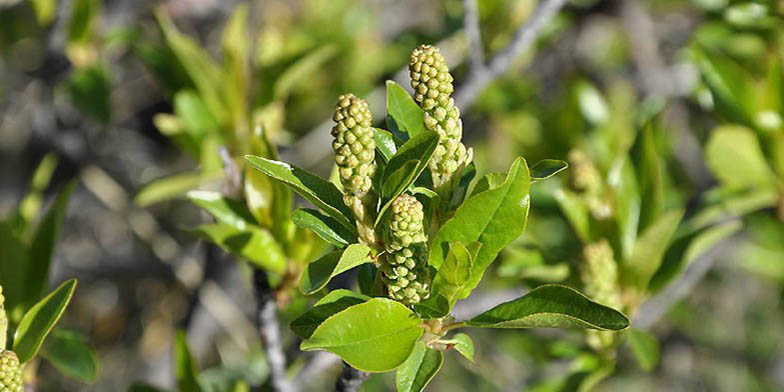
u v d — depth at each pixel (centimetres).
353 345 43
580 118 70
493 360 77
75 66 71
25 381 51
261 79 62
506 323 44
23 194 81
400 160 44
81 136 80
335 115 43
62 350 51
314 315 44
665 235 55
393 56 85
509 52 62
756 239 74
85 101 69
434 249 44
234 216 51
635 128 75
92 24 70
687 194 80
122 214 99
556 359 63
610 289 54
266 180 50
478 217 44
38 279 52
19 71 99
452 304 44
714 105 61
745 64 69
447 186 45
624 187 57
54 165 79
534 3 73
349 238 45
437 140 43
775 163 60
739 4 67
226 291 75
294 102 77
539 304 44
